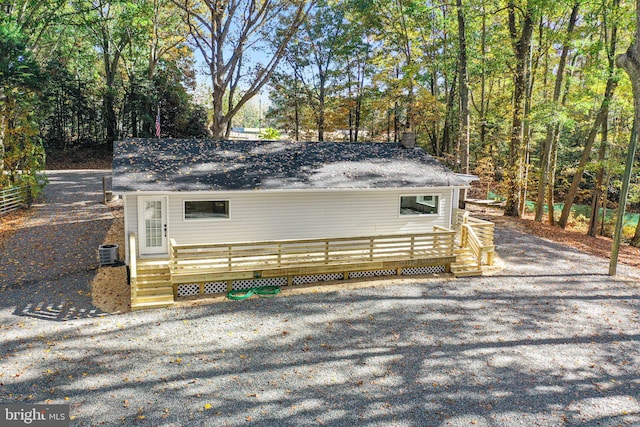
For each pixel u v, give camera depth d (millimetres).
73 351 8703
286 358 8648
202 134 43719
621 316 11164
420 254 14188
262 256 12992
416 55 31750
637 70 7332
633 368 8625
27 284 12328
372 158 16672
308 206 14336
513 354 9039
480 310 11305
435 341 9516
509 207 26016
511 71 24906
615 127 24016
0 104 20922
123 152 14422
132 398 7203
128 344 9062
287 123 39781
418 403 7285
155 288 11531
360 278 13609
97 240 16453
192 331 9734
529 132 24547
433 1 24703
